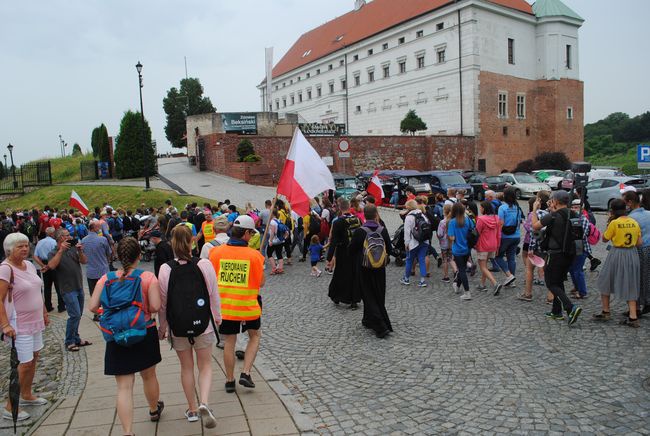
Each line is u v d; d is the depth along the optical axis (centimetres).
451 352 680
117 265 1688
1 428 500
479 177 3191
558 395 537
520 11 5059
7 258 535
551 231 773
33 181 4188
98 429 484
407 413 511
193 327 463
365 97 6153
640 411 495
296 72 7531
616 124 11419
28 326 542
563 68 5256
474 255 1423
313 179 830
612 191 2247
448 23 4962
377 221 795
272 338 777
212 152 3862
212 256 570
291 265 1426
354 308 930
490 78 4866
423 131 5300
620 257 744
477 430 470
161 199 2806
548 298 899
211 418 454
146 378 487
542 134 5306
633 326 745
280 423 488
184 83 7300
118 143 3919
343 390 574
